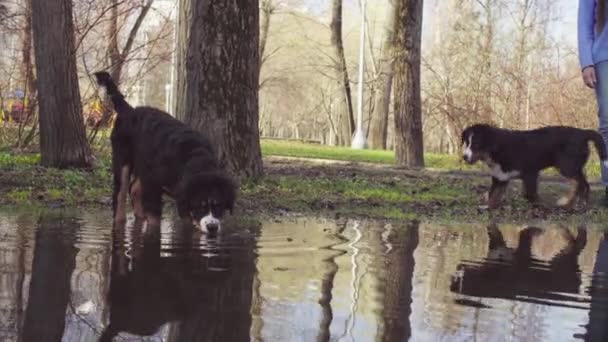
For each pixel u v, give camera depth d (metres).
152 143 5.76
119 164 6.16
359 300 3.27
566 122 17.58
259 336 2.67
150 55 14.67
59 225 5.44
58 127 10.50
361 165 15.01
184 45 8.89
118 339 2.60
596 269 4.38
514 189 10.79
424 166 15.99
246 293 3.34
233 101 8.95
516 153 8.72
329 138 61.94
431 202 8.51
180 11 8.92
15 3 14.32
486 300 3.38
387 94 29.05
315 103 53.12
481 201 8.93
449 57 22.89
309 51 40.91
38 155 12.67
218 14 8.80
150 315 2.92
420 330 2.81
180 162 5.52
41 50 10.38
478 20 24.38
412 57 15.61
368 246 4.94
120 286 3.42
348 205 7.77
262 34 36.59
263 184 8.98
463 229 6.25
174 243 4.77
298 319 2.91
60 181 8.70
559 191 10.66
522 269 4.28
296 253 4.51
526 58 20.56
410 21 15.52
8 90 14.65
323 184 9.73
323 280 3.69
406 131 15.73
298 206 7.38
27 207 6.56
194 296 3.26
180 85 9.00
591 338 2.79
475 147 8.72
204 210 5.18
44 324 2.75
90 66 13.64
